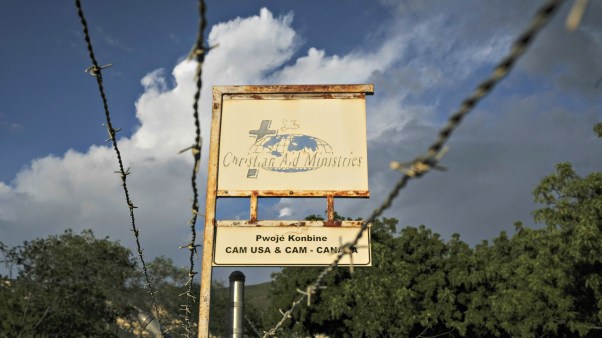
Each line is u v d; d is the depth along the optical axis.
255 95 8.59
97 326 32.25
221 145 8.41
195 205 5.45
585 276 23.06
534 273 26.14
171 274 36.66
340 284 33.97
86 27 3.86
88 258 32.56
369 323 31.58
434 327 35.69
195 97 3.16
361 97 8.59
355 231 8.11
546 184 22.95
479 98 1.58
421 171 1.98
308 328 35.19
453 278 33.34
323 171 8.34
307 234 8.10
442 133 1.82
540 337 29.91
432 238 35.56
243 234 8.09
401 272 32.94
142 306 33.16
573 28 1.09
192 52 2.42
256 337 41.50
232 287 7.36
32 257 30.00
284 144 8.43
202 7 2.21
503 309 27.41
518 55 1.38
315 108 8.55
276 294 37.62
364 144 8.44
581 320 25.80
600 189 22.55
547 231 24.62
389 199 2.67
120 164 5.78
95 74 4.26
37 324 26.73
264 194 8.24
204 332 7.45
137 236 6.78
